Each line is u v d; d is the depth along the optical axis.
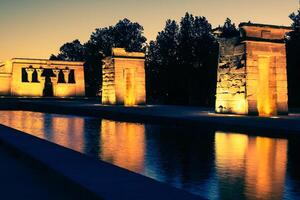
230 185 8.39
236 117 24.31
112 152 12.85
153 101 61.06
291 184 8.48
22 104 44.31
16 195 7.07
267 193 7.74
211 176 9.29
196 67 55.25
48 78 60.94
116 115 28.66
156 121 24.47
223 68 29.05
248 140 15.59
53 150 10.77
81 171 7.84
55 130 19.86
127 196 5.89
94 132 18.88
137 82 42.62
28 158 10.26
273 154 12.30
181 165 10.63
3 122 24.97
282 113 28.62
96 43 75.44
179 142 15.16
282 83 28.77
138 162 11.07
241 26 26.95
